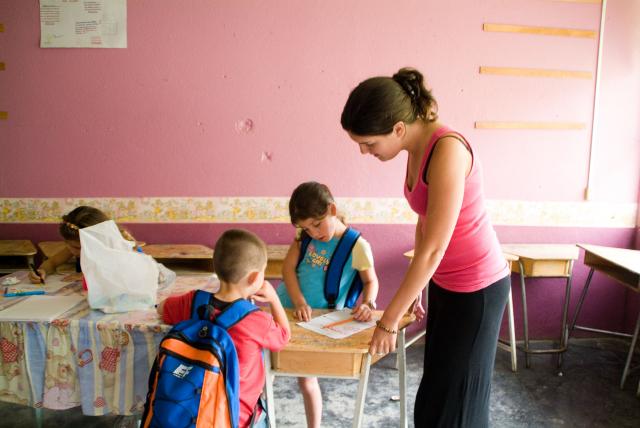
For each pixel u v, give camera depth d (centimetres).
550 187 320
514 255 279
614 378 280
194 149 309
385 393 257
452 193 126
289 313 171
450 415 147
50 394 160
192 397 123
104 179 310
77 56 300
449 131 131
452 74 307
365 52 304
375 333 138
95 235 171
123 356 154
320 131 309
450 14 303
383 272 321
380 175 313
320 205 167
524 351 295
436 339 148
